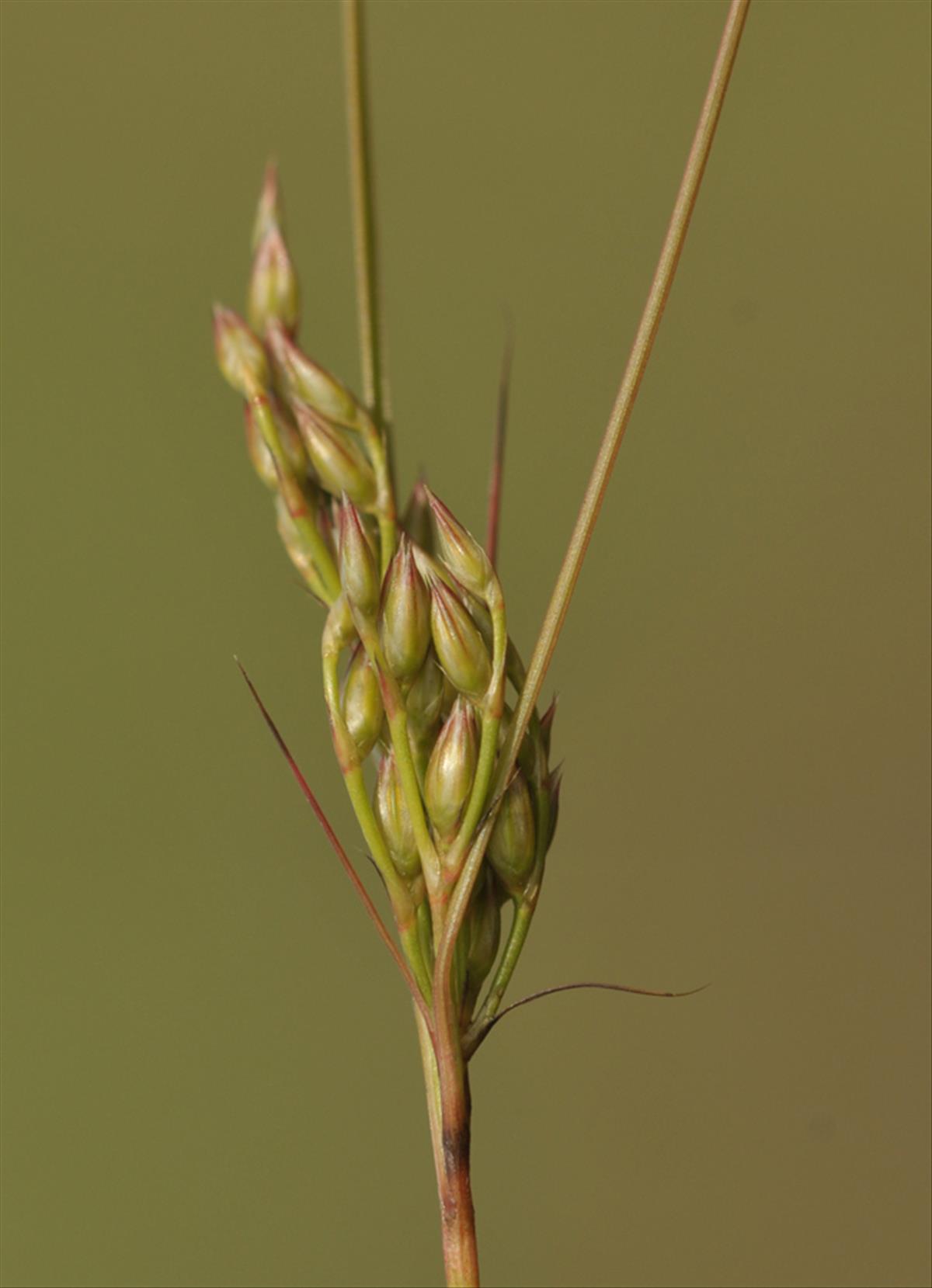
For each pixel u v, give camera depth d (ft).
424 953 0.41
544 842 0.41
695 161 0.39
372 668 0.41
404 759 0.41
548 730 0.41
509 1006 0.41
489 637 0.41
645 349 0.40
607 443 0.40
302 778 0.41
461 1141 0.41
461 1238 0.41
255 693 0.41
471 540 0.41
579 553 0.40
